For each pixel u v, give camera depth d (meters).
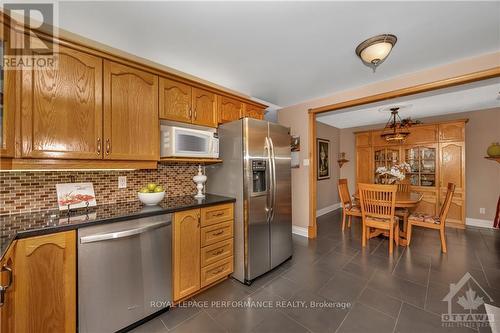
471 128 4.25
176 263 1.87
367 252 3.00
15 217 1.51
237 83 2.86
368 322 1.68
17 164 1.37
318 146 5.15
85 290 1.41
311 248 3.16
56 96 1.49
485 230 3.91
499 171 4.02
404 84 2.61
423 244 3.26
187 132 2.17
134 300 1.63
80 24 1.67
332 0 1.45
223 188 2.49
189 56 2.18
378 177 5.15
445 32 1.81
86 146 1.61
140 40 1.90
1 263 1.00
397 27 1.74
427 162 4.56
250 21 1.66
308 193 3.65
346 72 2.55
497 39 1.90
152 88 1.98
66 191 1.75
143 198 1.93
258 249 2.32
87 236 1.41
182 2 1.45
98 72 1.67
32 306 1.23
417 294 2.02
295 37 1.87
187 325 1.67
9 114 1.32
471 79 2.23
